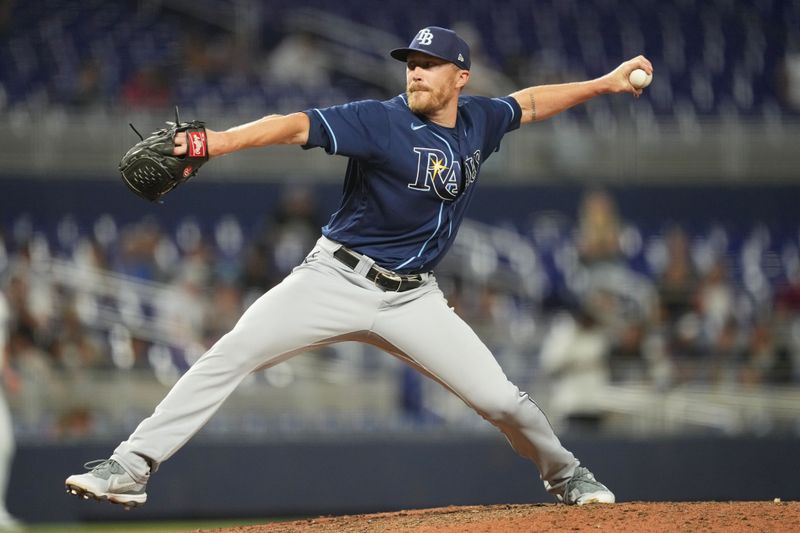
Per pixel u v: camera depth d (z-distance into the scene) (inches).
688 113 2241.6
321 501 1362.0
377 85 2289.6
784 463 1406.3
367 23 2379.4
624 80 716.0
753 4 2497.5
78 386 1407.5
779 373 1467.8
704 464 1398.9
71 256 1822.1
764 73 2353.6
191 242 1867.6
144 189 577.0
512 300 1790.1
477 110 661.9
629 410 1414.9
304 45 2249.0
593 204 1702.8
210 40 2313.0
